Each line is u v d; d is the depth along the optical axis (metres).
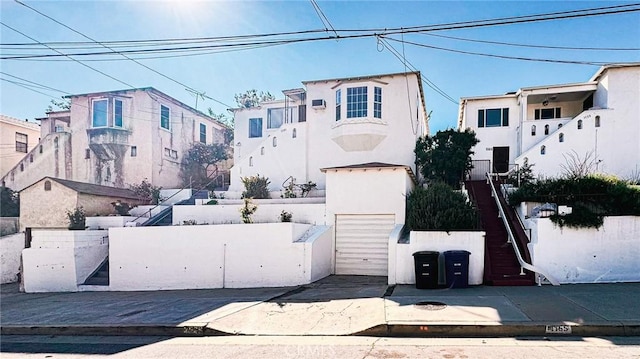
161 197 23.97
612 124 20.44
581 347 6.18
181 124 29.59
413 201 13.73
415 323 7.34
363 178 15.38
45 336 8.96
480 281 11.30
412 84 20.50
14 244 17.80
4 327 9.51
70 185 20.61
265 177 22.47
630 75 20.48
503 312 7.82
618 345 6.27
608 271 10.95
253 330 7.98
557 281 10.98
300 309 9.28
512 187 16.66
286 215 15.92
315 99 21.89
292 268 13.16
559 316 7.42
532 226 11.63
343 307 9.18
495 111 24.39
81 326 9.05
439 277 11.58
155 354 6.83
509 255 12.08
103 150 26.27
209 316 9.08
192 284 14.00
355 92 20.78
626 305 8.14
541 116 24.97
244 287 13.48
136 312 10.09
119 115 26.55
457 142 18.95
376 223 15.18
